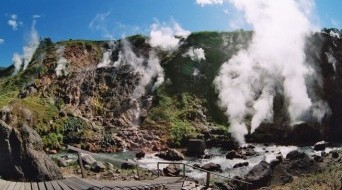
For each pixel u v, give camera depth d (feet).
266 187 94.63
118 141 171.73
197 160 140.36
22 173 78.13
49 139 162.09
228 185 95.76
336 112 209.05
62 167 103.96
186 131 186.29
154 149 169.68
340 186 76.07
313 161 116.57
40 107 188.85
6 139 80.28
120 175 94.48
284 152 151.94
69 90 216.74
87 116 199.00
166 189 71.26
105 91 221.25
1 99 197.57
